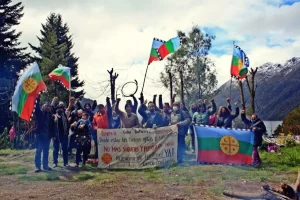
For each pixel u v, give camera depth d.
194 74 47.44
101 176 11.33
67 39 60.44
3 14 47.47
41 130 12.03
